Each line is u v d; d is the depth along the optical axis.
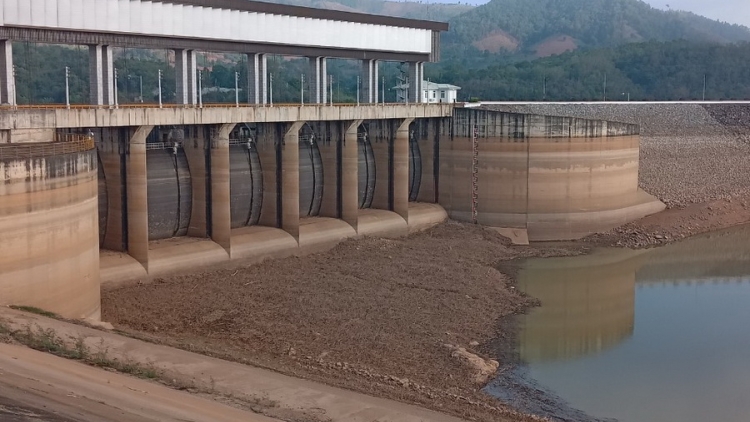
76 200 50.03
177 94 70.62
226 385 35.50
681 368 50.44
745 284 71.81
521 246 85.38
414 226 86.00
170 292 59.41
